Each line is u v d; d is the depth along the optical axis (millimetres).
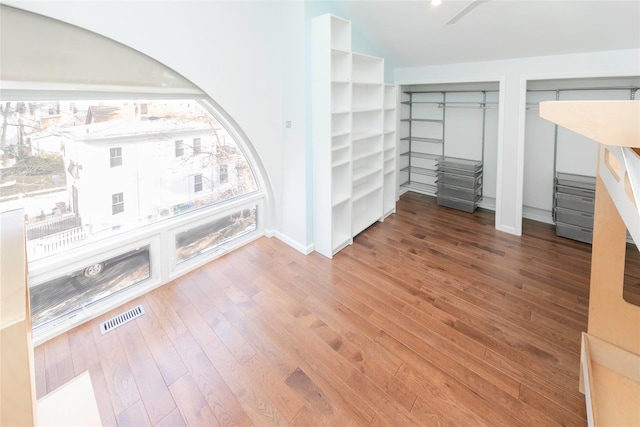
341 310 2547
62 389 1159
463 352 2105
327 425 1647
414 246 3670
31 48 1820
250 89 3027
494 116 4621
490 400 1761
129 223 2643
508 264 3230
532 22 2852
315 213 3463
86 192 2344
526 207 4453
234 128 3104
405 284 2906
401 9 3105
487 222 4359
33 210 2115
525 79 3533
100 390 1831
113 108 2377
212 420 1675
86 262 2355
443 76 4160
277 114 3371
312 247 3553
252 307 2586
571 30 2838
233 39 2770
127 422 1657
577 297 2672
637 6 2406
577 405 1715
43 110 2053
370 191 4094
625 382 1588
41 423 1009
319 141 3223
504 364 2000
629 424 1376
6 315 536
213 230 3322
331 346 2172
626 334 1619
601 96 3611
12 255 709
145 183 2688
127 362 2029
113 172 2469
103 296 2527
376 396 1801
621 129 666
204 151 3088
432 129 5332
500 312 2502
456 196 4859
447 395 1799
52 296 2246
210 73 2676
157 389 1845
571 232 3746
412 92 5426
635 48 2863
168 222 2857
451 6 2887
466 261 3309
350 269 3172
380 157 4176
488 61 3756
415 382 1885
